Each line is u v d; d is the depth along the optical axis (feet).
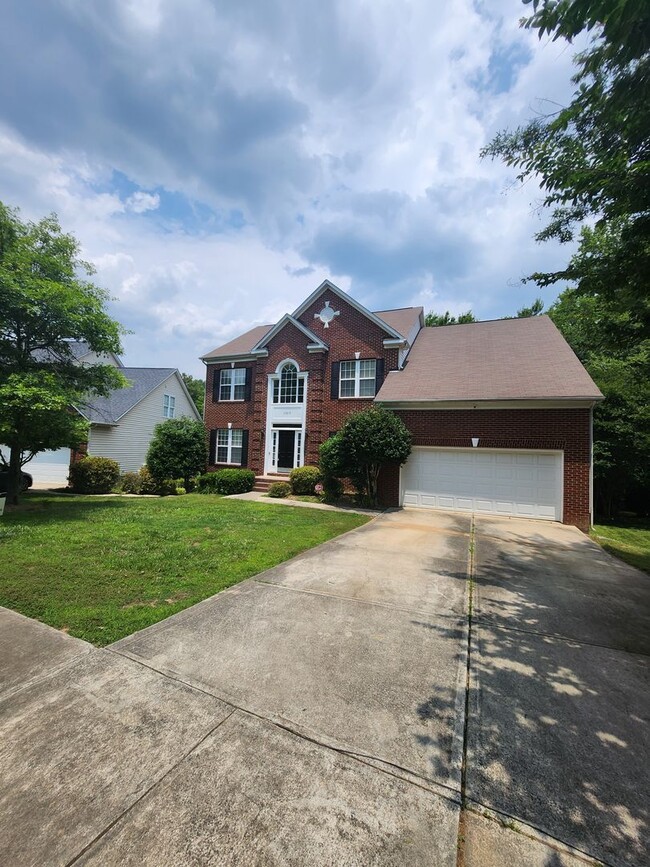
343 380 51.96
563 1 8.98
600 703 9.06
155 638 11.53
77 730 7.73
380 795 6.40
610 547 25.67
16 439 33.19
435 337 54.24
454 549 23.57
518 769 7.04
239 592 15.44
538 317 52.13
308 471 48.01
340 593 15.64
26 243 33.53
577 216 16.22
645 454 41.24
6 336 33.12
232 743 7.47
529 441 35.99
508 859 5.42
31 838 5.58
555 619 13.80
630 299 16.33
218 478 52.21
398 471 40.78
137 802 6.17
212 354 62.44
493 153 15.24
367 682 9.62
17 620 12.53
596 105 11.73
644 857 5.49
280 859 5.34
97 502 41.27
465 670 10.32
